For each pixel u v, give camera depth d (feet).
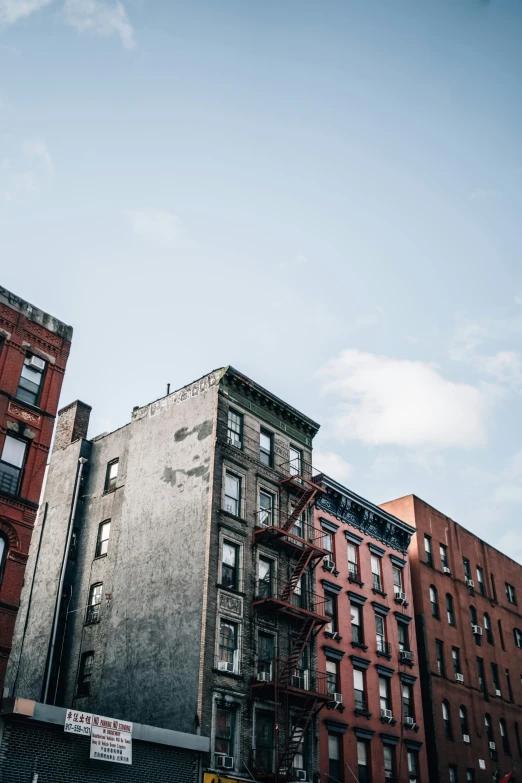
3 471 85.20
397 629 136.26
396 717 124.98
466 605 158.81
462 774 134.31
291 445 127.03
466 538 170.50
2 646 77.10
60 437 137.49
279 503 118.01
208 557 101.24
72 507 124.47
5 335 91.09
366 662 123.44
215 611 99.09
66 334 99.09
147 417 124.77
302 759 103.30
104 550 118.32
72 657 111.45
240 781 92.58
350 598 126.41
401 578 143.43
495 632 165.58
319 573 121.80
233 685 96.78
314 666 111.65
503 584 177.78
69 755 77.92
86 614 113.60
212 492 106.32
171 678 96.63
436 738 131.85
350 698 117.50
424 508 160.15
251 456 116.26
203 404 115.96
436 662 141.59
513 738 154.10
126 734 82.53
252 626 103.40
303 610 107.34
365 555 135.13
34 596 120.06
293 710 104.99
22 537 83.10
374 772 115.44
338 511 132.57
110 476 125.49
